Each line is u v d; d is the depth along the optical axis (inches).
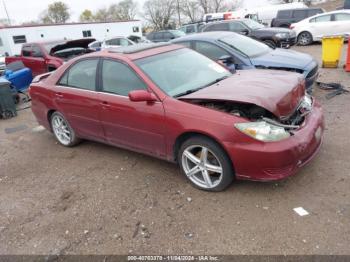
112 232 126.2
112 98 165.2
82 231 128.8
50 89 202.4
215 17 1214.9
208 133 131.2
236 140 126.0
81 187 161.6
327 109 231.6
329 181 140.6
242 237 115.6
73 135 204.2
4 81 308.2
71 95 187.6
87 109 180.4
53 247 122.1
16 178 180.9
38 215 143.0
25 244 125.5
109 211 139.5
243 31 574.6
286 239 112.1
